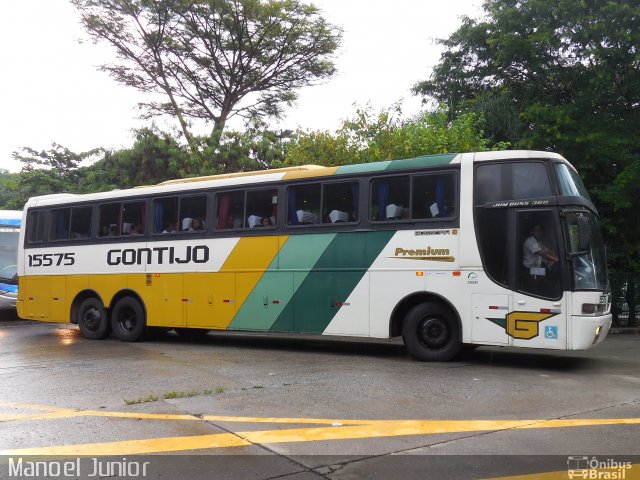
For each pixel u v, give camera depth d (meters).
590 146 15.31
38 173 30.20
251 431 5.72
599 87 15.45
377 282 10.25
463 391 7.43
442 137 16.39
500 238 9.30
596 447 5.16
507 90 18.33
